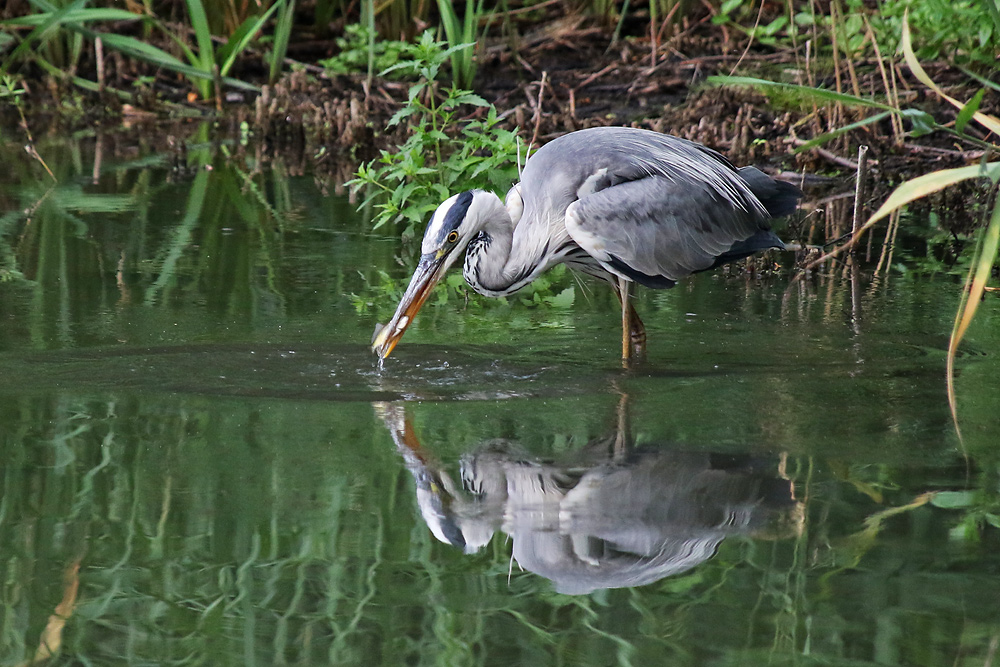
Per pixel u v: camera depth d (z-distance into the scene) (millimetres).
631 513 7395
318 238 15594
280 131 23188
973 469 8047
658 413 9266
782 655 5746
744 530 7172
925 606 6254
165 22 26797
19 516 7285
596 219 11000
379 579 6598
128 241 15031
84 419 8984
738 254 11836
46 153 21188
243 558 6801
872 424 8984
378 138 22109
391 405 9422
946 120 19906
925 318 12062
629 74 24172
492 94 23469
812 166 19531
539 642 5922
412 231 15891
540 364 10633
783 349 11055
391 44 24766
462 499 7605
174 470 7996
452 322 12125
